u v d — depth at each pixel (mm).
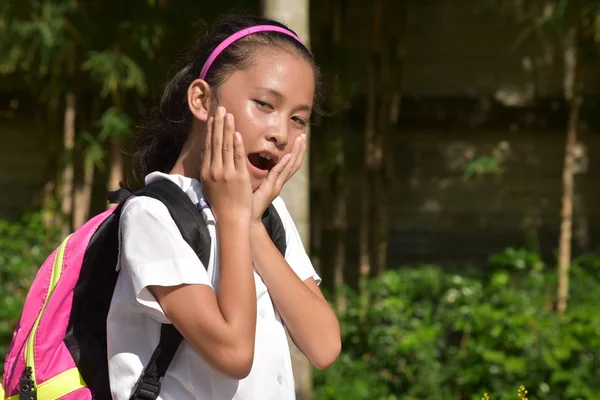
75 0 8242
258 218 2229
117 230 2232
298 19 5488
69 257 2258
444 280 8227
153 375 2080
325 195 9516
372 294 8594
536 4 9523
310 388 6074
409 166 9727
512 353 7594
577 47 8586
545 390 7414
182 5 8500
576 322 7656
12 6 7945
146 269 2045
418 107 9539
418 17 9680
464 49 9664
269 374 2162
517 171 9656
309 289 2297
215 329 2000
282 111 2176
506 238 9641
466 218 9695
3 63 8391
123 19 8203
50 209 9367
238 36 2213
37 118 9758
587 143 9594
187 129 2316
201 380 2105
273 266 2240
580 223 9578
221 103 2195
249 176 2180
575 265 8602
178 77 2357
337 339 2283
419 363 7668
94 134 9352
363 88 9539
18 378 2207
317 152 9141
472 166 8516
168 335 2100
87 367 2160
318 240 9422
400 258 9711
